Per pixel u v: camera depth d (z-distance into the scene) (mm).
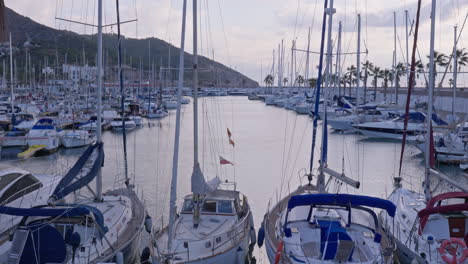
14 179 14570
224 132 47406
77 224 11430
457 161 28062
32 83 98812
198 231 13039
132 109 60094
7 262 10469
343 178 14211
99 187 14922
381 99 88312
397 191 17188
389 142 40156
